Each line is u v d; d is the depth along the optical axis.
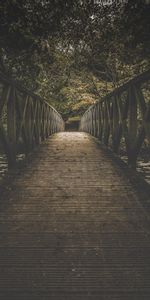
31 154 8.05
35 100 8.83
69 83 16.53
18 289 3.05
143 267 3.32
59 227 4.12
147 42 6.46
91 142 10.66
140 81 5.34
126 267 3.33
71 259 3.45
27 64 9.60
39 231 4.02
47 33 8.13
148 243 3.74
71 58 13.60
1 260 3.44
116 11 8.46
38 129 9.49
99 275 3.21
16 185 5.70
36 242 3.77
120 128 7.34
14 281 3.14
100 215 4.46
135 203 4.88
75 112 28.16
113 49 10.16
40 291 3.03
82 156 8.05
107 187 5.59
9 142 6.29
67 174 6.41
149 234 3.94
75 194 5.26
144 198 5.06
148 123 5.20
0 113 5.64
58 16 8.02
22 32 7.27
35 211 4.60
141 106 5.53
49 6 7.58
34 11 7.33
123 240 3.81
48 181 5.95
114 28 9.27
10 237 3.88
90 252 3.57
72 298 2.95
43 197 5.12
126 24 6.45
